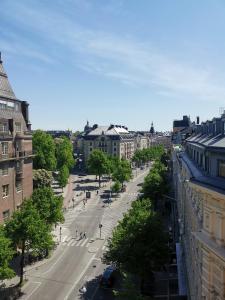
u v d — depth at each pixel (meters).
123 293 35.19
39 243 45.25
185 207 44.00
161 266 44.41
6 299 42.94
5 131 57.50
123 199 107.12
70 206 96.25
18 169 60.56
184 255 44.38
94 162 128.00
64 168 115.62
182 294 38.44
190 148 43.81
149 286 45.25
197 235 23.19
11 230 43.72
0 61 61.62
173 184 102.19
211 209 21.69
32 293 44.94
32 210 46.00
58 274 50.91
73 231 72.44
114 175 121.12
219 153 21.88
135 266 42.38
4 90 60.38
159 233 44.38
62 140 150.62
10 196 58.38
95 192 117.94
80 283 48.12
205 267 22.39
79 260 56.53
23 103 68.69
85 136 193.50
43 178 86.38
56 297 44.00
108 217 84.81
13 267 52.47
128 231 45.00
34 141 108.69
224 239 20.44
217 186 20.30
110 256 44.88
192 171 29.92
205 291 22.52
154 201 83.06
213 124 32.72
